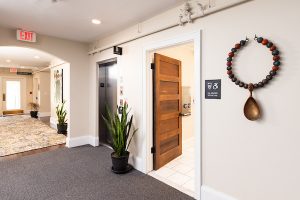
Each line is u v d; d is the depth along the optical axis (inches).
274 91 66.7
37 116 352.5
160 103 123.3
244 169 74.7
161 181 106.7
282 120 65.2
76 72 166.1
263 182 69.8
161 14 105.3
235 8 76.2
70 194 92.1
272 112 67.4
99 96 170.6
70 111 164.4
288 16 63.6
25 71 401.4
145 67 115.8
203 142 87.7
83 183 102.7
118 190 96.3
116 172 114.3
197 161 89.0
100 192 94.2
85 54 171.0
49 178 107.8
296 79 62.2
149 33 110.7
